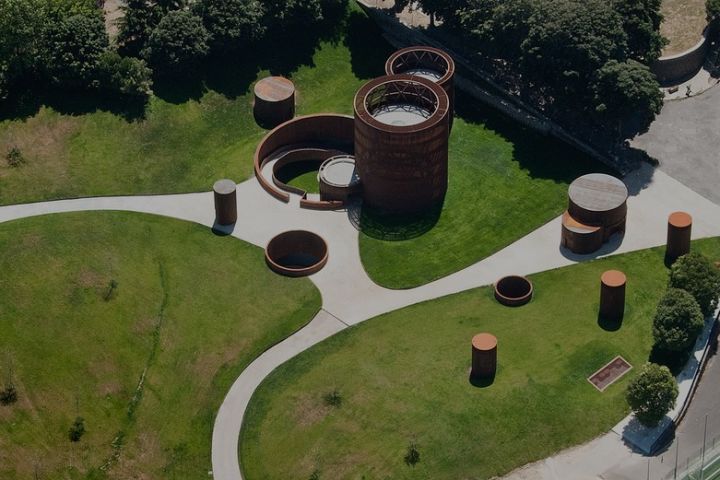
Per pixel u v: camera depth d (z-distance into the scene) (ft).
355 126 589.32
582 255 576.61
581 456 488.44
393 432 496.23
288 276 569.23
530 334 536.01
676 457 488.02
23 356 515.09
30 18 609.42
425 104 609.01
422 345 533.55
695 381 519.19
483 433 494.18
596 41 609.42
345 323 547.90
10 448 488.85
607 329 536.83
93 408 505.25
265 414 510.17
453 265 575.38
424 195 596.29
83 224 577.84
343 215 599.98
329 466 487.20
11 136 604.49
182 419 508.94
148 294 551.18
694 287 529.86
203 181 613.93
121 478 488.02
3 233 564.71
